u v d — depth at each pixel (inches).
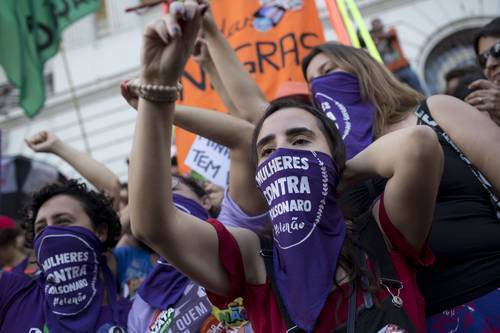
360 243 61.9
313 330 57.9
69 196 101.3
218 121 80.0
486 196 70.7
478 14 393.1
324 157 64.2
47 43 187.8
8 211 245.1
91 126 474.3
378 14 410.9
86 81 479.2
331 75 89.3
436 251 66.7
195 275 63.0
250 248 65.8
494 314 63.2
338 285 58.9
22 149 482.9
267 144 66.4
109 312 96.3
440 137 73.6
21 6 186.9
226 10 146.9
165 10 108.7
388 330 56.0
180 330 87.2
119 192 120.1
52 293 93.8
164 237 61.7
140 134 60.9
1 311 95.7
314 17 141.8
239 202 78.8
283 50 140.0
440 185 70.8
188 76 143.6
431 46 397.1
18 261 153.0
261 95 97.3
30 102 184.2
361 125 84.1
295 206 61.2
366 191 75.0
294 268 59.4
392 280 59.0
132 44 475.2
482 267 65.4
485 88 79.9
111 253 109.0
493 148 68.9
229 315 85.6
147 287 93.2
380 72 87.8
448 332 63.9
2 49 183.5
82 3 189.6
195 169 124.6
